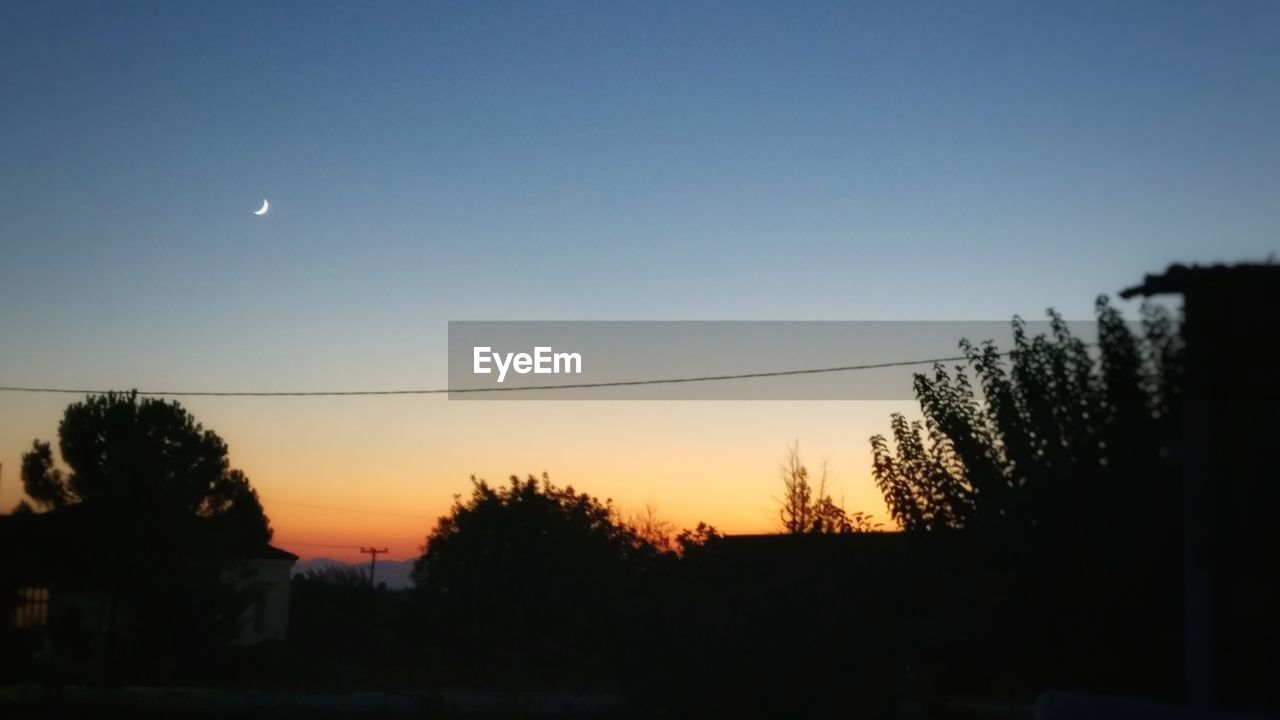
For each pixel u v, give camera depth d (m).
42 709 23.47
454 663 38.66
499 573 38.31
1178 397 13.66
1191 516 11.56
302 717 22.92
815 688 17.91
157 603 31.16
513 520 38.81
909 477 16.66
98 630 31.73
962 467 16.16
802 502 21.66
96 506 30.73
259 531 34.72
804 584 18.48
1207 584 11.36
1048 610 14.27
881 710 17.89
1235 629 11.70
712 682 18.47
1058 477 14.41
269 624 45.78
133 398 32.16
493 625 37.88
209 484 32.59
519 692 27.67
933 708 17.03
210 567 32.03
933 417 16.55
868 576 18.17
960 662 16.11
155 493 31.11
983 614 15.21
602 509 33.72
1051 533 14.30
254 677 34.16
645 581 21.59
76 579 31.39
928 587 16.64
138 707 23.78
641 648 19.67
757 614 18.47
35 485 31.72
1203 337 11.72
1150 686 13.63
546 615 35.94
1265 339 11.54
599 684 29.39
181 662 32.72
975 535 15.54
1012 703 16.42
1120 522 13.77
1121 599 13.77
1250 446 12.07
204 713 23.16
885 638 17.67
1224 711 9.88
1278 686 11.45
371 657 40.75
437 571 41.38
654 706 19.59
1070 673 14.39
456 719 22.80
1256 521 11.94
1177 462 13.60
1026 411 15.50
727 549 20.73
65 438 31.77
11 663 30.59
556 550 37.03
